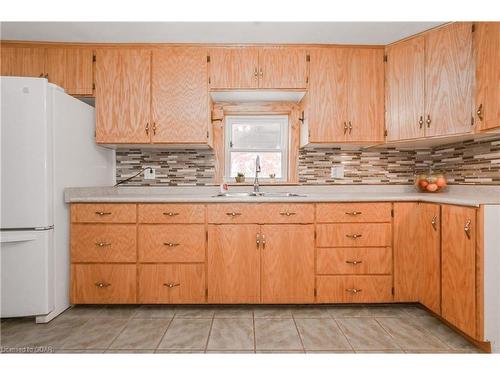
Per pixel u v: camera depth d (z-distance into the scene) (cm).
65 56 248
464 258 178
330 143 256
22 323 201
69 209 223
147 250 222
